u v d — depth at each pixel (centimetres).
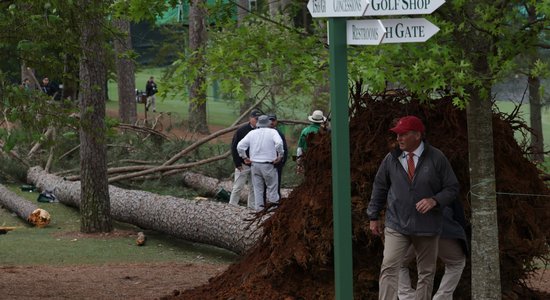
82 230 2186
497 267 1023
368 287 1175
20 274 1605
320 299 1178
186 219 1906
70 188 2642
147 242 2061
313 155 1206
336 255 789
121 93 4928
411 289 1129
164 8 1037
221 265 1761
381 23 777
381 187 1080
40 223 2341
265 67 966
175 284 1527
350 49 945
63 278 1570
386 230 1074
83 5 1334
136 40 5475
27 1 1263
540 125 2708
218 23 1046
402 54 917
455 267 1111
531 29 916
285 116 3566
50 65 1381
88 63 2003
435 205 1048
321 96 2950
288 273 1204
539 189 1210
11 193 2692
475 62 951
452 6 909
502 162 1195
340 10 791
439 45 912
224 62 977
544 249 1184
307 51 989
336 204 786
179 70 1009
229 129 3094
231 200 2364
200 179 2964
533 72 924
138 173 3000
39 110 1270
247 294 1202
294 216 1214
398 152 1066
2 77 1235
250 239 1722
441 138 1189
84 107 2023
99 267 1717
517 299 1191
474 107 1002
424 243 1066
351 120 1217
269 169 2209
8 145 1241
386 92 1218
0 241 2059
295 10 1046
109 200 2195
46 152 3219
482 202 1014
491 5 915
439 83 892
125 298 1389
